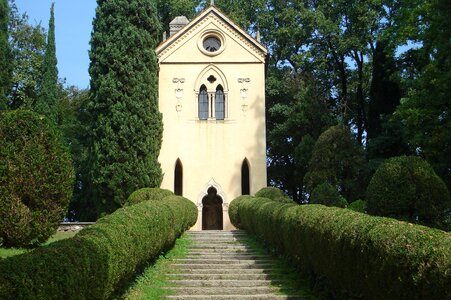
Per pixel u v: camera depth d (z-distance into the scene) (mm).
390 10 35688
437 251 7160
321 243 12070
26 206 13539
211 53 32156
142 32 29281
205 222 32125
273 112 37906
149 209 15320
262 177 30938
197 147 31281
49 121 14312
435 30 20656
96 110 28594
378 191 14023
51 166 13828
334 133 30016
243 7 42969
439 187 13781
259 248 19969
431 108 22094
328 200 26453
